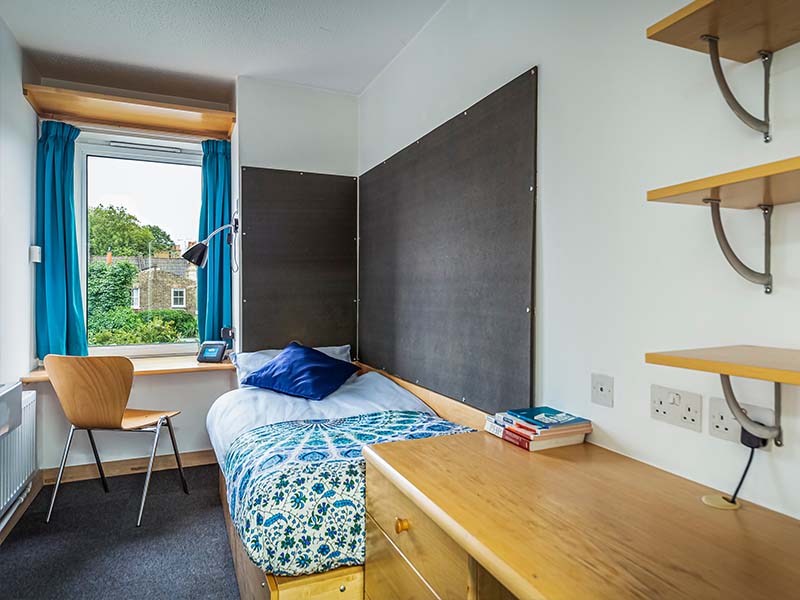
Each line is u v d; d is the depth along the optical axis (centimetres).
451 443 155
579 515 105
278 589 146
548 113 169
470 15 213
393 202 285
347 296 339
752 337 111
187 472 328
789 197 100
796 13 93
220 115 321
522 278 180
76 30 258
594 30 150
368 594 153
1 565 216
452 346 226
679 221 126
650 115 133
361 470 162
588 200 153
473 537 95
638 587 79
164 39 267
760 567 85
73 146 318
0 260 246
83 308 334
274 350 313
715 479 118
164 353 357
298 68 301
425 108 251
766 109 107
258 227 315
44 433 305
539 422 151
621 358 142
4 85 251
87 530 248
